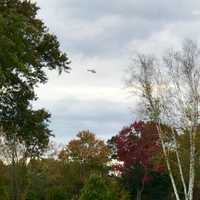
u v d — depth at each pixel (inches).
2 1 1175.0
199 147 2352.4
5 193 2365.9
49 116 1302.9
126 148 3558.1
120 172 3649.1
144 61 2282.2
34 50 1241.4
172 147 2404.0
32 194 2856.8
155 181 3511.3
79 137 3838.6
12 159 2304.4
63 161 3609.7
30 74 1193.4
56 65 1300.4
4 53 1044.5
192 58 2800.2
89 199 1539.1
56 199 2898.6
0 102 1251.8
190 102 2276.1
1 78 1071.0
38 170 2997.0
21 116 1267.2
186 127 2274.9
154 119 2267.5
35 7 1273.4
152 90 2257.6
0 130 1327.5
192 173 2251.5
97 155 3789.4
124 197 2815.0
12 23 1087.0
